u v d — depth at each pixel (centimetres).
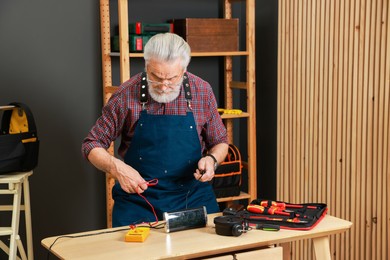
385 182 354
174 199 298
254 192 458
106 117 298
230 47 437
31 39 423
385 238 357
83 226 451
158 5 454
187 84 302
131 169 278
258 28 481
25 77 425
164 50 268
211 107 309
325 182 399
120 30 398
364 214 371
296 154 425
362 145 367
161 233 253
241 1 461
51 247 236
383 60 349
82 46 436
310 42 403
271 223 259
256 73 487
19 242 380
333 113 387
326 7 386
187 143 300
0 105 420
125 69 402
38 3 421
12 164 365
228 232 246
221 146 310
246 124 493
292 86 424
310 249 420
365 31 359
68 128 439
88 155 292
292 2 418
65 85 435
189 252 229
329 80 388
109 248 234
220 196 443
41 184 436
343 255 388
